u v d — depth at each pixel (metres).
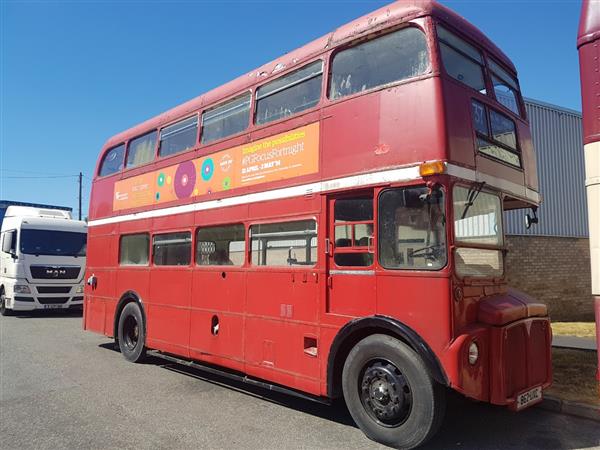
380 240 5.07
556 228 13.96
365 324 5.02
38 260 16.03
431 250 4.66
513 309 4.90
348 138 5.48
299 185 6.00
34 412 6.04
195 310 7.59
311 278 5.72
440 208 4.64
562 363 7.93
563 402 5.99
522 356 5.04
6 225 17.77
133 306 9.17
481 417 5.84
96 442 5.05
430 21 5.00
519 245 13.19
